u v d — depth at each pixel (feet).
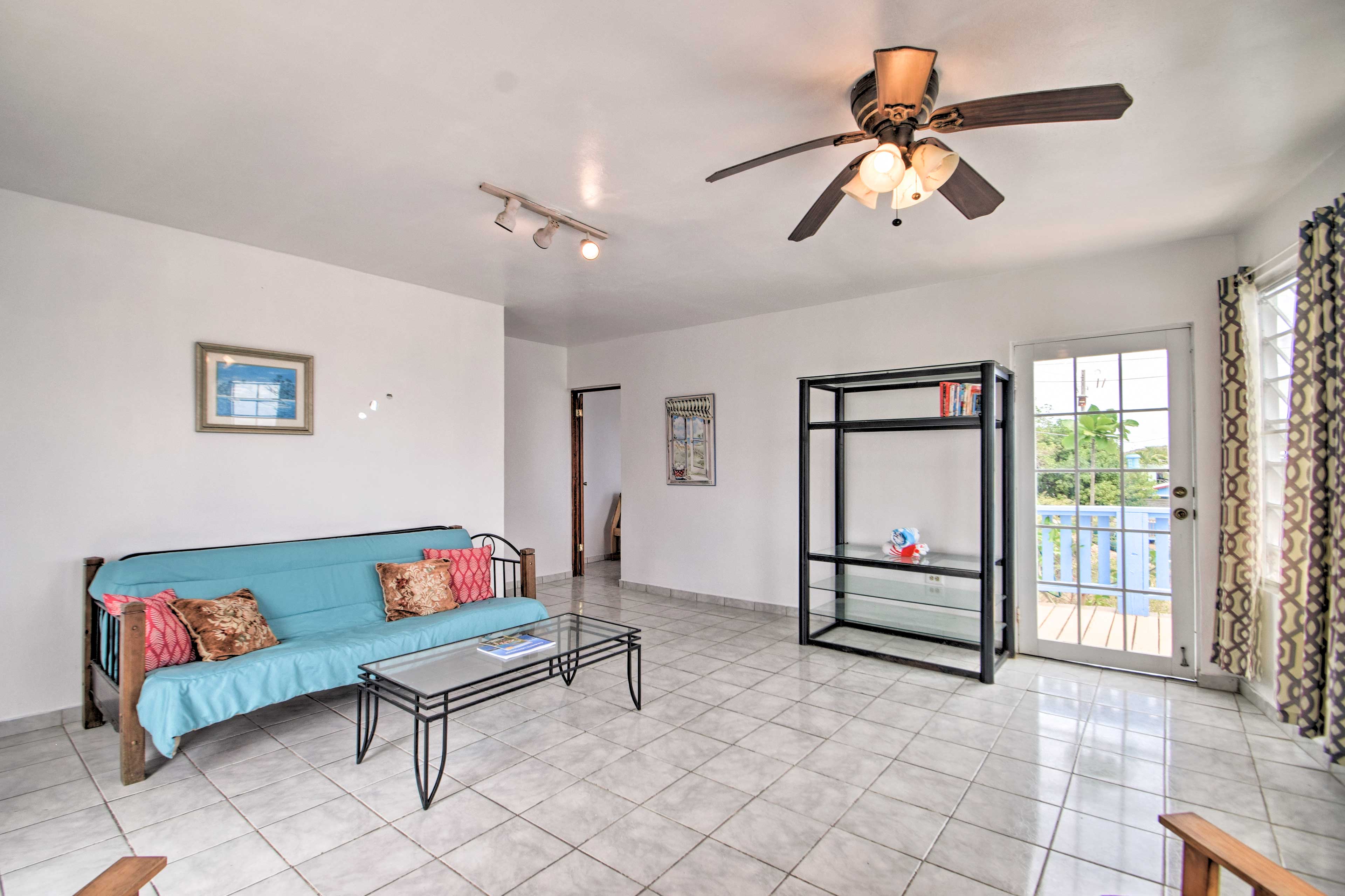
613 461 25.96
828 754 8.57
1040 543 12.80
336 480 12.48
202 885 5.91
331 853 6.42
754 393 17.07
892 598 13.19
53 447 9.39
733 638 14.29
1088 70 6.30
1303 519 8.16
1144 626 11.75
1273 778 7.91
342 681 9.34
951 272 13.09
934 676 11.75
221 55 5.95
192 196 9.21
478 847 6.51
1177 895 5.76
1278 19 5.47
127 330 10.04
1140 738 9.04
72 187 8.93
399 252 11.72
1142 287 11.67
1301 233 8.00
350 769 8.23
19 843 6.60
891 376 12.48
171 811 7.22
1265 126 7.30
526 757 8.50
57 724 9.43
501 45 5.81
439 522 14.16
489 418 15.21
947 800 7.42
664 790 7.64
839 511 15.25
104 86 6.45
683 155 8.00
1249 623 10.21
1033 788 7.70
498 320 15.49
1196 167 8.38
